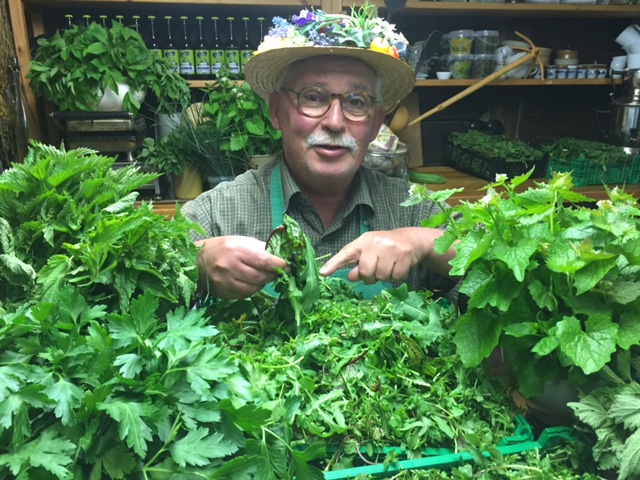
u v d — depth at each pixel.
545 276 0.64
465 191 2.07
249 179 1.45
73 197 0.71
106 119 1.80
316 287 0.82
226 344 0.76
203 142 1.86
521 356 0.67
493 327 0.67
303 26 1.25
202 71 2.02
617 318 0.63
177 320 0.59
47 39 1.84
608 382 0.61
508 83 2.21
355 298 0.93
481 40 2.20
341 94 1.24
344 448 0.62
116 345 0.53
